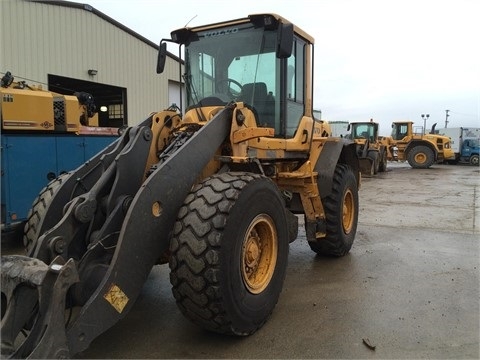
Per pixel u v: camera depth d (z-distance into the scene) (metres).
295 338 2.98
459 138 26.59
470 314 3.39
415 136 22.89
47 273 2.10
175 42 4.32
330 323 3.23
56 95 6.77
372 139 21.62
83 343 2.24
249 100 3.94
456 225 6.97
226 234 2.68
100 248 2.60
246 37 4.00
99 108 14.72
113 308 2.40
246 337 3.00
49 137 6.47
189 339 2.98
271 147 3.79
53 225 3.00
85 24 11.91
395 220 7.40
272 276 3.23
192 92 4.25
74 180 3.17
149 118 3.44
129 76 13.49
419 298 3.74
